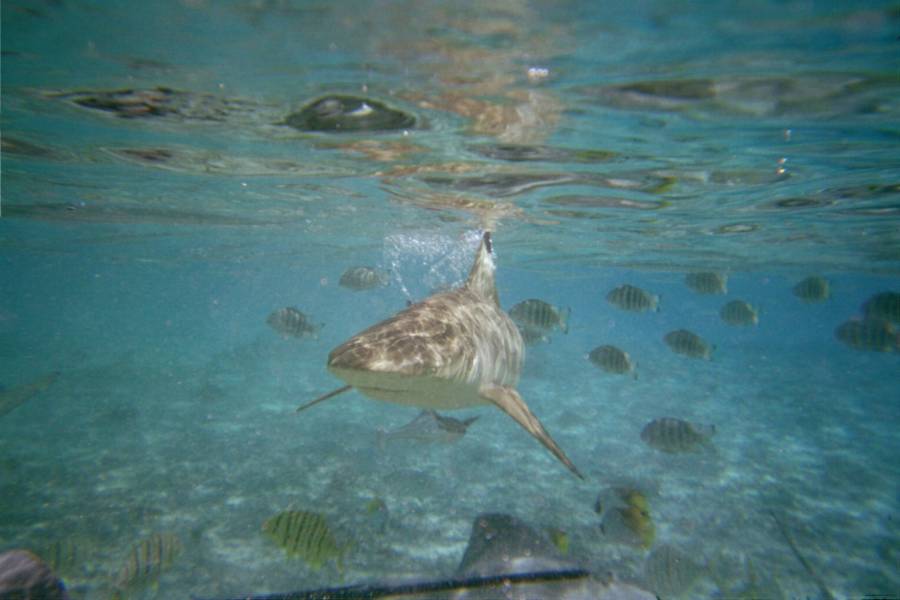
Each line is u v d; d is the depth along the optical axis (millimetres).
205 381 3342
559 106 1181
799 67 982
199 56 1030
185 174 1878
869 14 799
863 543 1475
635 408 3020
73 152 1640
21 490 1644
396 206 2293
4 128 1438
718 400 3328
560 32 909
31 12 902
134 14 907
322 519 1029
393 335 763
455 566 1326
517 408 819
